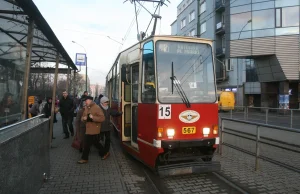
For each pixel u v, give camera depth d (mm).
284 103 25500
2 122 6676
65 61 12719
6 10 5500
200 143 5824
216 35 36750
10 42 7309
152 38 6109
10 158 2938
